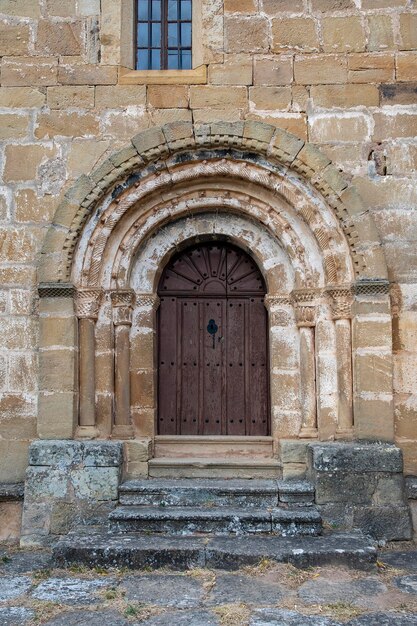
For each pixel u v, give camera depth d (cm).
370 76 803
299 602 527
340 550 607
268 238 823
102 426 778
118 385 788
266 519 669
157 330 841
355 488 709
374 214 784
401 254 777
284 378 796
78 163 797
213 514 677
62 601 534
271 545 626
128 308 794
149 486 726
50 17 820
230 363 838
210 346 840
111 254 802
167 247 826
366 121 796
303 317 788
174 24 848
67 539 647
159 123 801
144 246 824
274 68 808
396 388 757
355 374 754
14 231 791
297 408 791
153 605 523
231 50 811
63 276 769
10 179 797
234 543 632
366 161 791
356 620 493
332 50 809
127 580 580
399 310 769
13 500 744
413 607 518
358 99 800
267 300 812
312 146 781
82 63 812
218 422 830
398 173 788
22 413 768
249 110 801
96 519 715
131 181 793
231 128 786
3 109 805
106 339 791
